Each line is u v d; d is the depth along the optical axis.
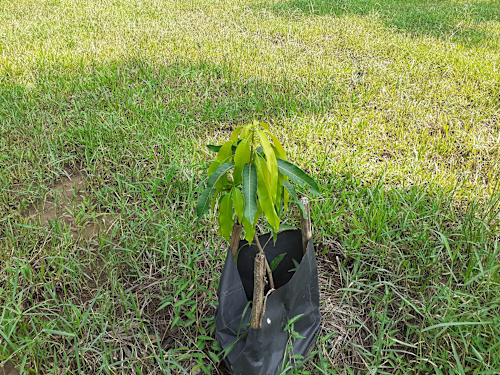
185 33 6.69
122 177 3.23
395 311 2.23
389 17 7.75
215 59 5.50
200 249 2.57
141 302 2.29
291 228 1.90
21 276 2.38
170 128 3.79
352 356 2.03
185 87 4.66
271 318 1.75
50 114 4.05
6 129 3.78
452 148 3.49
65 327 2.08
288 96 4.43
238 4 8.97
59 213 2.96
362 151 3.41
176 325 2.18
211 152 3.46
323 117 3.98
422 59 5.41
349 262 2.56
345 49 5.92
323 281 2.42
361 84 4.76
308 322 2.01
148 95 4.40
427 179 3.08
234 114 4.06
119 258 2.53
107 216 2.92
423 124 3.92
